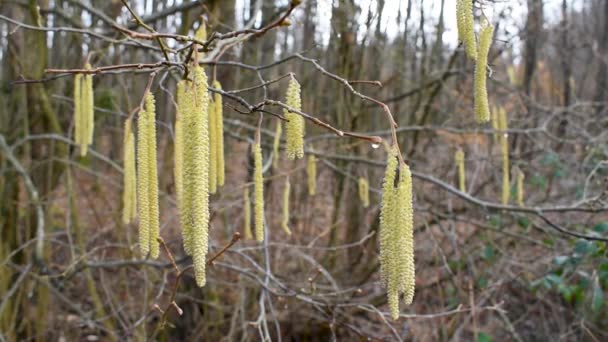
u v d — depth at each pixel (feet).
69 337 17.29
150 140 5.70
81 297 19.92
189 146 5.00
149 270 17.62
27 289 17.10
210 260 6.56
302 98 22.58
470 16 6.12
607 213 21.08
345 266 21.66
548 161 19.17
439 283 18.57
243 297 16.30
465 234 21.40
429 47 23.34
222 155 7.49
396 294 5.07
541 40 25.31
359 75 19.25
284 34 23.52
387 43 22.18
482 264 21.04
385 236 5.08
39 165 17.84
